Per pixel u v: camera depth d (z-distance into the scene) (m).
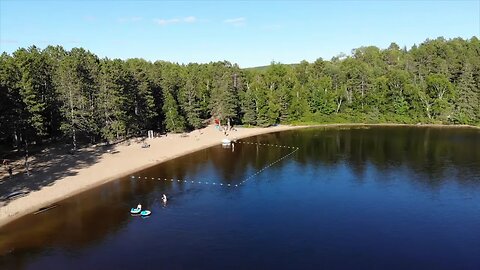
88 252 52.16
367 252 51.75
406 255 51.00
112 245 54.06
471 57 189.75
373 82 185.25
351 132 153.00
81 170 89.88
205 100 176.38
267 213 65.50
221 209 67.50
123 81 122.50
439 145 121.12
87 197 73.06
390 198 72.44
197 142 128.88
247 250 52.44
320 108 184.88
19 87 96.25
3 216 63.28
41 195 72.81
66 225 60.62
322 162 101.38
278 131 158.50
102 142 121.25
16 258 50.59
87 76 120.25
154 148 116.69
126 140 125.81
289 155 110.81
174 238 56.12
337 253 51.53
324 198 72.81
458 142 125.75
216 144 128.38
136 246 53.72
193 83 173.88
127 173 89.62
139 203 70.25
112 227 59.91
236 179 86.12
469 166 93.94
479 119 163.38
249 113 163.38
